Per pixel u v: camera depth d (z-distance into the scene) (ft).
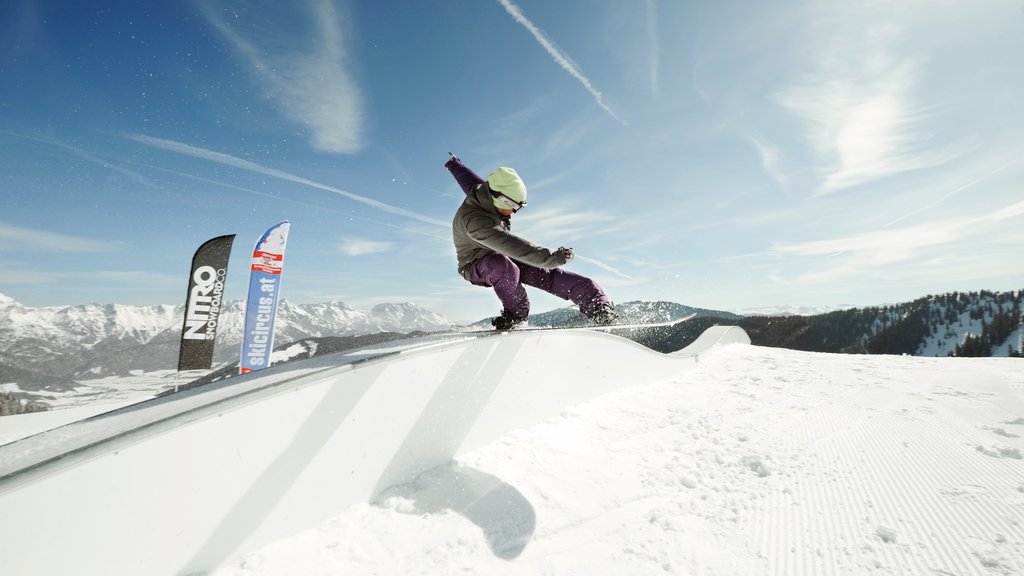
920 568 5.33
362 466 7.13
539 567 5.66
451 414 8.80
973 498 6.91
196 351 21.15
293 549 5.89
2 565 3.91
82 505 4.44
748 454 9.16
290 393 6.31
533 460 8.83
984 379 15.34
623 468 8.68
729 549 5.96
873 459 8.73
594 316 11.93
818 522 6.51
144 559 4.86
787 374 17.70
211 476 5.45
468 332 11.61
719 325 30.01
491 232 9.30
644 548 6.02
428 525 6.53
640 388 15.12
